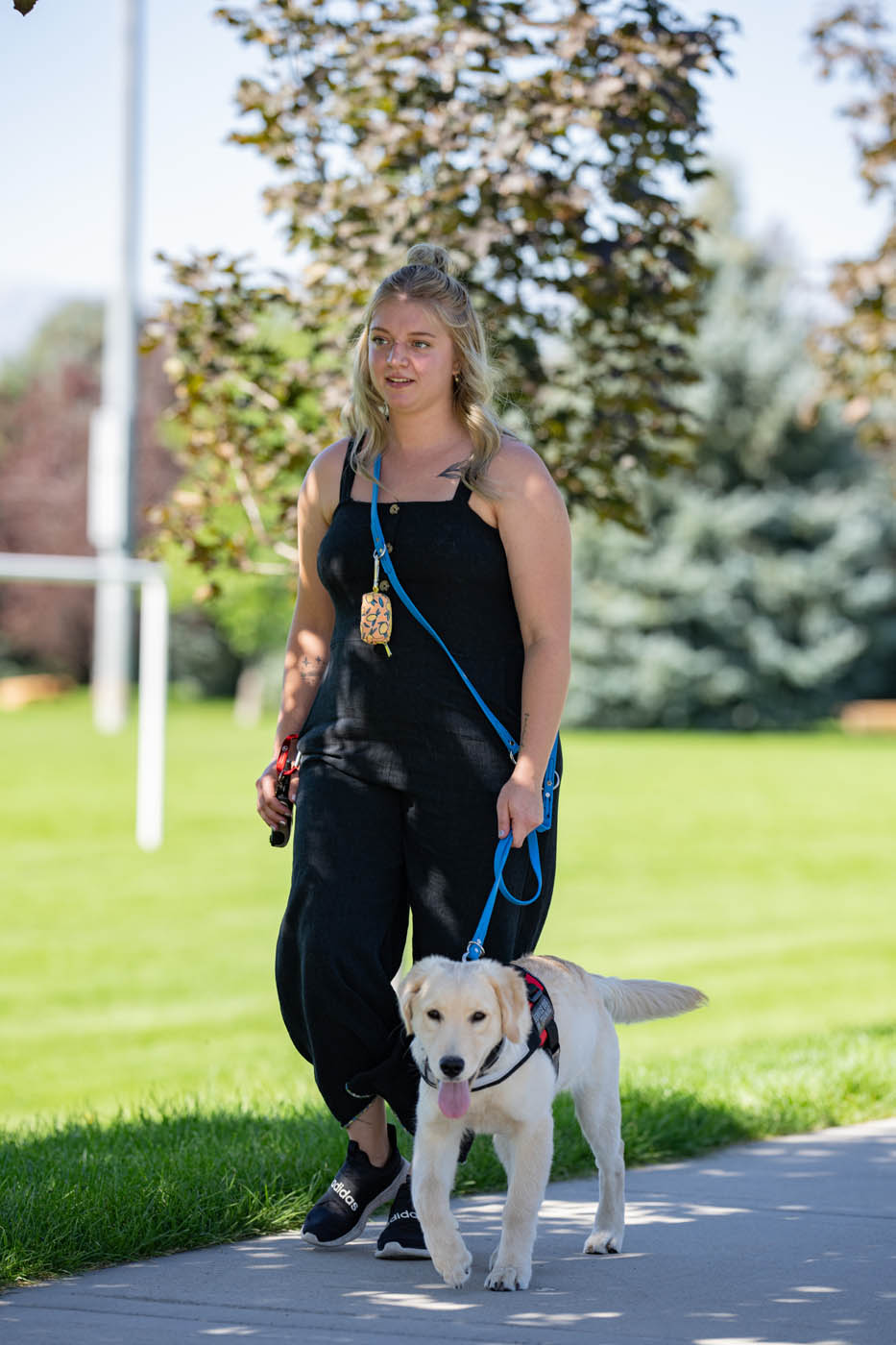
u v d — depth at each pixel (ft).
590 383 28.37
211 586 29.58
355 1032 15.85
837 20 41.32
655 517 177.58
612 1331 13.41
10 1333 13.33
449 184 27.02
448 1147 14.99
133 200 120.37
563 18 26.55
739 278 179.93
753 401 174.70
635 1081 25.32
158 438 193.47
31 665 233.76
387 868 16.11
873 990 51.62
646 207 26.58
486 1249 16.40
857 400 43.21
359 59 27.45
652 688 175.32
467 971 14.57
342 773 16.14
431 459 16.26
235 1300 14.43
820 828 97.91
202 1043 43.01
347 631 16.30
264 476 28.81
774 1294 14.57
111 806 99.09
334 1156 19.36
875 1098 24.91
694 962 57.67
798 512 175.01
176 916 67.36
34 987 52.54
